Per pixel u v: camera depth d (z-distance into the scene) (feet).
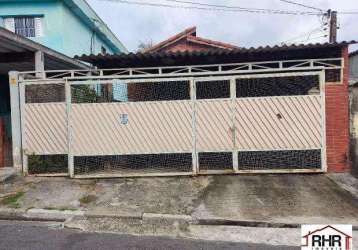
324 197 21.68
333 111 26.71
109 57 28.37
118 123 26.61
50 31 42.29
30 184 25.09
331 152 26.84
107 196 22.59
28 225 18.69
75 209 20.30
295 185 24.03
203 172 26.45
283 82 26.25
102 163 26.89
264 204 20.70
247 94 26.37
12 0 41.60
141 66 30.89
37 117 26.94
